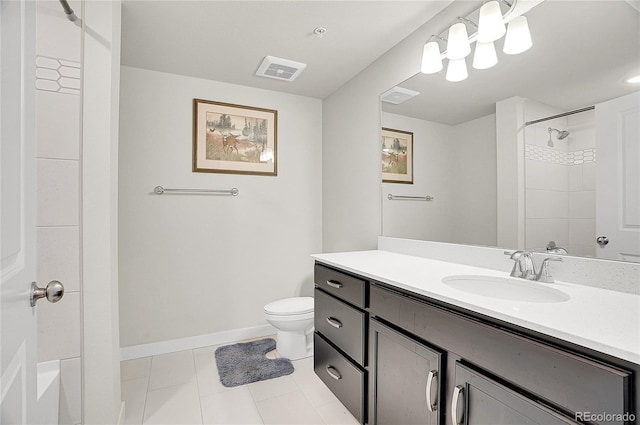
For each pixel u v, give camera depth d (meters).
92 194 1.44
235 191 2.73
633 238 1.10
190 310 2.60
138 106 2.44
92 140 1.44
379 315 1.42
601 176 1.19
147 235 2.46
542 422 0.79
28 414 0.72
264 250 2.87
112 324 1.49
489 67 1.59
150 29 1.94
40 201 1.38
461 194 1.73
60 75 1.41
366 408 1.51
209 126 2.66
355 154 2.58
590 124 1.22
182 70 2.50
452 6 1.73
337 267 1.79
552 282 1.26
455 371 1.05
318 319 1.98
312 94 3.00
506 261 1.50
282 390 1.97
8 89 0.61
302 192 3.03
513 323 0.87
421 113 1.95
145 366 2.28
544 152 1.37
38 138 1.37
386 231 2.24
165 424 1.66
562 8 1.31
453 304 1.05
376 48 2.19
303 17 1.84
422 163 1.96
